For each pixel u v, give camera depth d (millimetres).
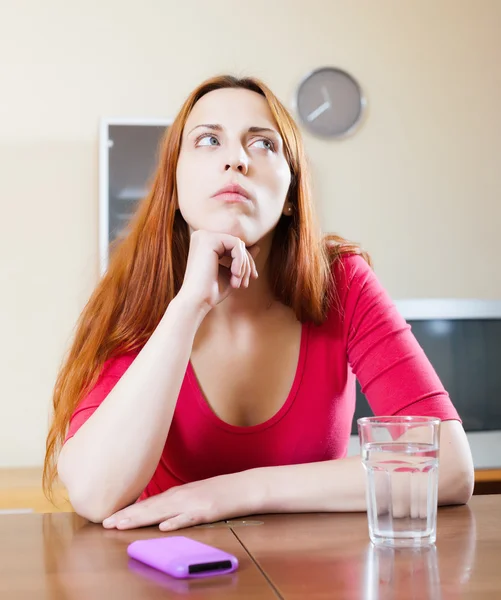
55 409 1201
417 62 3059
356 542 788
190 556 690
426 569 679
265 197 1135
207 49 2928
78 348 1213
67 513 1020
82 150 2838
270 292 1241
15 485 2346
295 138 1221
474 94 3084
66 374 1195
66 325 2795
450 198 3047
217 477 963
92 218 2824
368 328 1218
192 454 1198
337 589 626
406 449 766
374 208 2996
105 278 1237
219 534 844
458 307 2764
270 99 1180
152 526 904
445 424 1062
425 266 3016
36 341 2781
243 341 1221
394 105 3033
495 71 3088
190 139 1158
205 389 1213
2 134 2809
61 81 2848
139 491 981
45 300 2791
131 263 1223
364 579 652
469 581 641
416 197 3023
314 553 746
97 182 2832
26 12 2850
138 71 2885
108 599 613
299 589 628
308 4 3006
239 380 1219
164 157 1220
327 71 2977
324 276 1245
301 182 1234
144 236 1229
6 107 2816
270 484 954
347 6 3029
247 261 1086
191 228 1249
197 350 1217
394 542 763
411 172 3027
